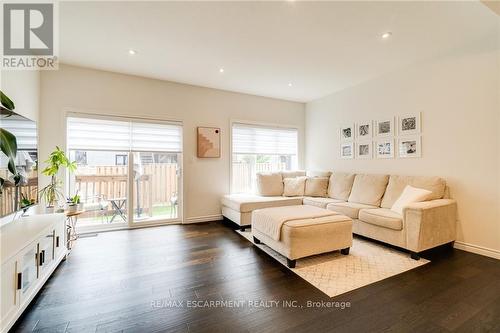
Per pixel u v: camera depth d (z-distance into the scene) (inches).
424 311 68.6
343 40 109.1
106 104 143.9
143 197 162.2
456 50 116.2
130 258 105.6
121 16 90.5
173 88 163.3
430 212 104.7
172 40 108.9
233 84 169.0
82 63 133.3
